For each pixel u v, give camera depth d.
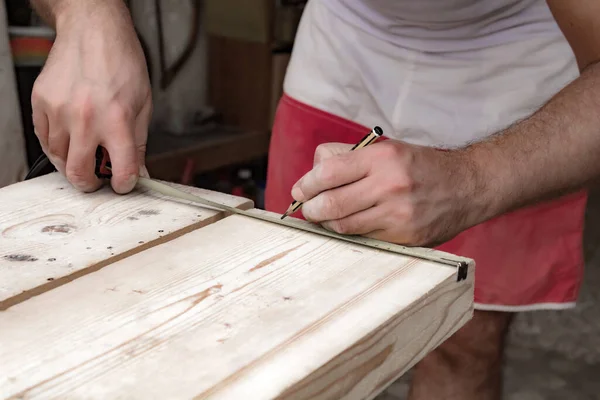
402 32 1.25
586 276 2.46
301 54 1.41
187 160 1.88
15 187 0.91
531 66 1.23
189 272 0.65
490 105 1.26
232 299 0.60
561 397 1.82
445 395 1.45
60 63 0.91
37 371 0.50
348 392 0.55
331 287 0.63
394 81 1.28
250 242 0.73
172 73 1.93
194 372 0.49
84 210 0.83
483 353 1.41
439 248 1.33
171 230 0.77
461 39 1.22
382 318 0.57
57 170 0.98
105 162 0.91
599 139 0.92
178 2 1.88
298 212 1.40
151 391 0.47
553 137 0.91
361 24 1.28
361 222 0.75
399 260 0.69
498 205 0.86
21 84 1.49
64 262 0.68
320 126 1.37
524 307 1.36
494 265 1.32
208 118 2.05
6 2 1.45
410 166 0.76
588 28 1.03
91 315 0.57
